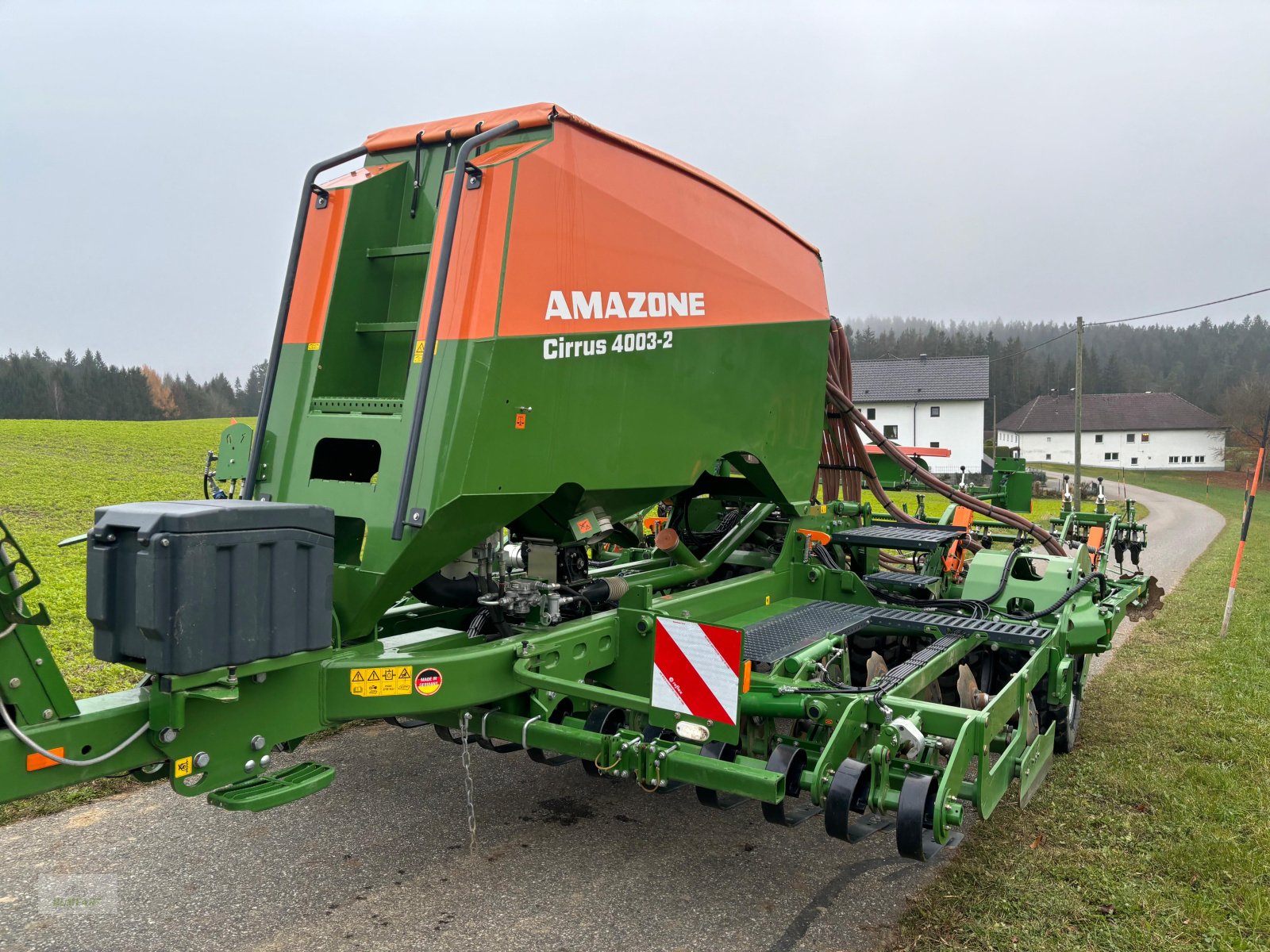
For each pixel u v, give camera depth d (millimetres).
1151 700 6754
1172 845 4254
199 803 4625
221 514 2676
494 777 5086
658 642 3502
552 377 3721
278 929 3457
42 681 2596
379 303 4090
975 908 3678
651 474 4336
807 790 3398
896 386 56500
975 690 5133
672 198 4422
